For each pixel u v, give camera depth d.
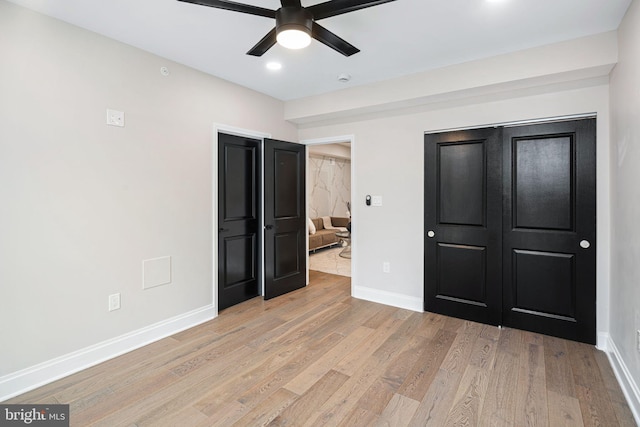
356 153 3.85
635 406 1.82
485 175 3.07
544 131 2.79
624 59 2.12
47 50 2.12
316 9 1.72
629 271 2.02
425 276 3.42
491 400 1.96
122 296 2.55
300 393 2.04
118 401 1.96
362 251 3.84
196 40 2.49
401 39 2.46
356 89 3.50
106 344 2.46
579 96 2.64
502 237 3.00
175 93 2.89
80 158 2.29
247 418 1.81
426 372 2.27
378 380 2.17
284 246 4.04
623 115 2.14
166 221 2.84
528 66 2.59
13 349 2.02
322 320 3.21
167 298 2.87
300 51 2.67
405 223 3.53
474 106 3.09
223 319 3.23
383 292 3.71
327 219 8.16
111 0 1.95
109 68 2.44
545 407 1.89
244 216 3.76
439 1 1.97
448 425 1.76
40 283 2.13
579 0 1.95
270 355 2.51
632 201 1.97
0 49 1.94
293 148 4.12
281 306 3.61
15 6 1.99
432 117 3.32
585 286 2.65
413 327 3.03
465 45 2.55
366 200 3.78
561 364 2.35
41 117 2.11
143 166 2.66
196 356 2.50
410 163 3.47
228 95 3.36
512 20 2.18
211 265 3.25
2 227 1.97
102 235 2.43
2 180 1.96
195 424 1.77
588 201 2.62
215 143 3.25
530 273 2.89
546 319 2.83
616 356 2.25
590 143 2.60
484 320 3.10
